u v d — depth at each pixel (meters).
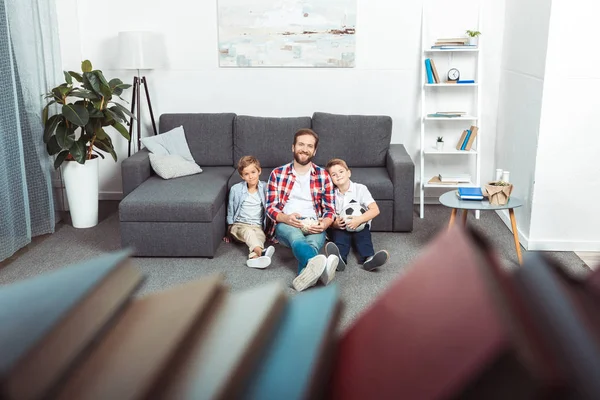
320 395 0.22
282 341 0.25
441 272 0.21
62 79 4.98
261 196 4.36
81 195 4.75
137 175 4.57
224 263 4.07
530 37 4.34
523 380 0.16
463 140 5.19
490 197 3.94
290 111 5.39
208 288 0.26
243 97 5.39
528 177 4.31
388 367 0.20
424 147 5.36
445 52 5.21
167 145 4.96
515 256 4.21
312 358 0.23
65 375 0.19
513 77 4.76
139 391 0.19
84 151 4.59
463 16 5.13
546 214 4.21
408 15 5.16
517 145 4.61
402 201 4.57
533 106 4.23
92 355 0.21
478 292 0.19
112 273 0.25
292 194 4.14
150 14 5.28
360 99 5.33
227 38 5.28
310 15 5.20
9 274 3.95
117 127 4.79
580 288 0.19
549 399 0.16
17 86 4.38
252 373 0.23
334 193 4.17
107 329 0.23
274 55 5.29
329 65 5.27
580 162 4.11
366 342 0.23
